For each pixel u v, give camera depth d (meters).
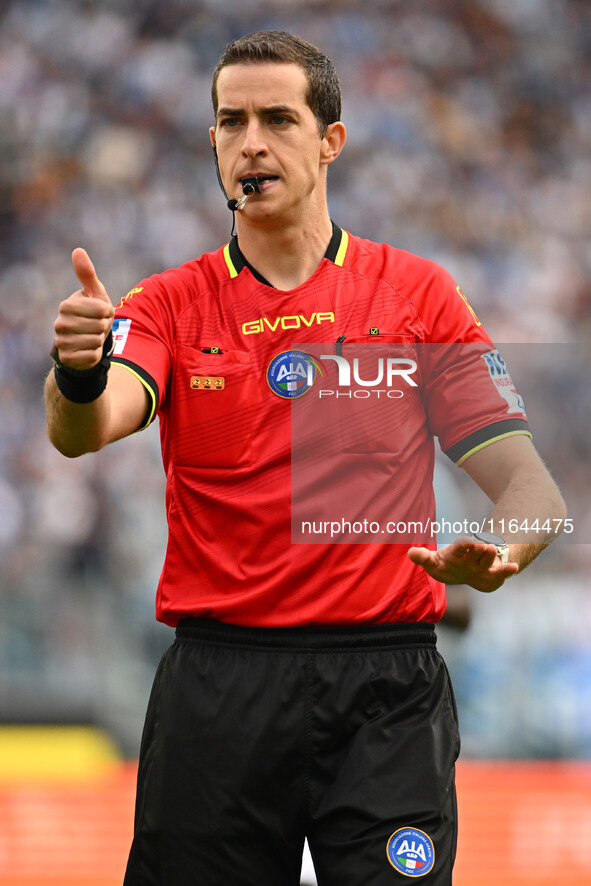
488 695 23.44
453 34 55.03
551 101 54.62
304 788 8.34
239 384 8.63
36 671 26.12
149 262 46.19
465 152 52.00
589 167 53.38
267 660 8.40
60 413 7.66
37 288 44.84
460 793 19.08
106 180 48.25
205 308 8.84
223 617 8.50
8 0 52.38
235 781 8.27
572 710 23.48
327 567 8.45
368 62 53.41
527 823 18.36
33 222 47.03
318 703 8.34
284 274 8.90
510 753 23.34
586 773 21.11
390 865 7.94
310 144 8.78
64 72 50.81
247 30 53.28
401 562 8.60
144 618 26.92
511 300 48.25
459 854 18.02
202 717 8.40
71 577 30.09
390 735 8.28
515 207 51.09
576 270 50.06
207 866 8.30
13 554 35.25
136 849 8.57
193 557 8.63
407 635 8.57
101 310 7.18
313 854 8.37
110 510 35.97
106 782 19.72
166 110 50.22
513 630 23.56
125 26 52.28
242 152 8.66
